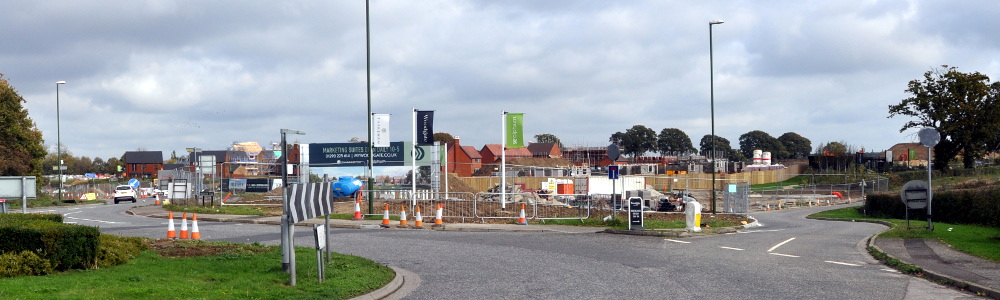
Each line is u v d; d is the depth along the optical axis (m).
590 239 22.22
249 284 11.83
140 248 15.38
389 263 16.08
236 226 26.39
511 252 18.33
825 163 92.81
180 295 10.57
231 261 14.24
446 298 11.86
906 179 74.25
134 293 10.49
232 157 113.44
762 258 17.44
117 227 25.64
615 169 27.38
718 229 26.00
